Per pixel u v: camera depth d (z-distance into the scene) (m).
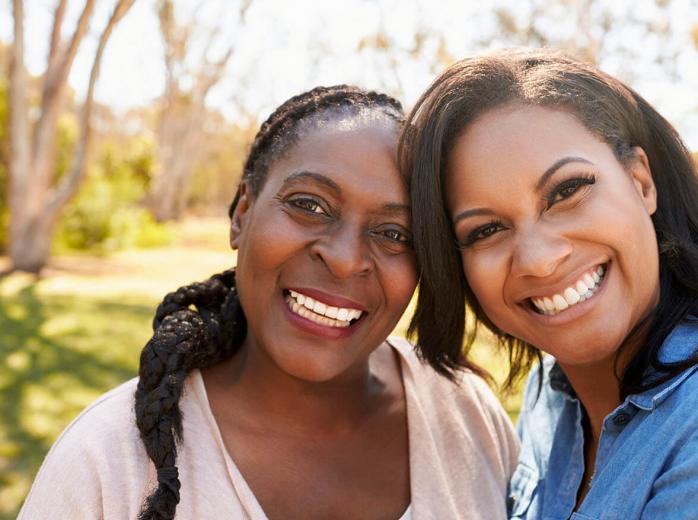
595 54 14.85
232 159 51.47
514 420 4.80
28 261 13.33
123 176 24.47
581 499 1.70
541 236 1.44
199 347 1.57
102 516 1.39
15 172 13.12
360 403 1.67
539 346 1.57
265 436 1.58
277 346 1.53
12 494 4.03
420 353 1.81
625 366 1.58
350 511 1.57
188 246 22.78
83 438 1.45
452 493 1.71
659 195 1.62
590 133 1.48
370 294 1.57
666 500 1.32
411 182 1.56
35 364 6.70
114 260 16.80
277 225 1.52
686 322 1.51
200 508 1.43
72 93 22.70
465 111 1.51
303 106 1.65
